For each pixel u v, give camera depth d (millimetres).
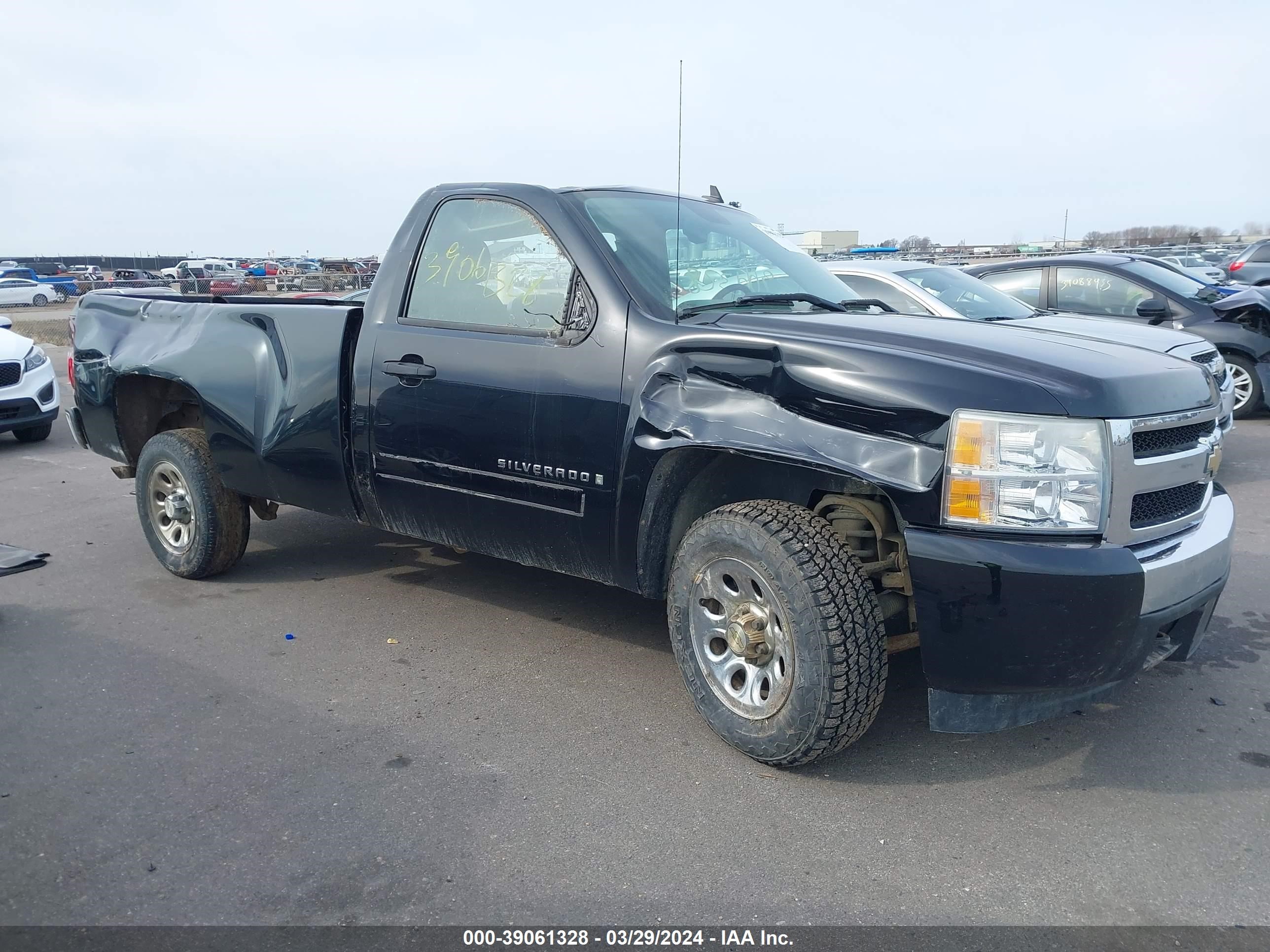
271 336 4496
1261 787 3092
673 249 3852
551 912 2492
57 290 45125
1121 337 6289
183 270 48594
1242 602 4719
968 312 6859
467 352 3811
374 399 4121
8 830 2855
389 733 3467
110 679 3924
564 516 3604
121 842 2793
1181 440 3096
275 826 2873
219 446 4746
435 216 4129
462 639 4363
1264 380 9320
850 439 2895
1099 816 2934
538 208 3777
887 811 2963
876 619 2990
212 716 3594
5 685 3857
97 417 5371
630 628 4512
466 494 3895
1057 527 2752
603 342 3461
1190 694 3758
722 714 3281
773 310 3615
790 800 3020
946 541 2766
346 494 4355
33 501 7098
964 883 2607
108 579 5223
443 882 2611
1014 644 2752
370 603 4832
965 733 2984
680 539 3537
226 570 5188
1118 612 2740
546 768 3219
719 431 3107
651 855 2732
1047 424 2748
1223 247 38781
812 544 2977
